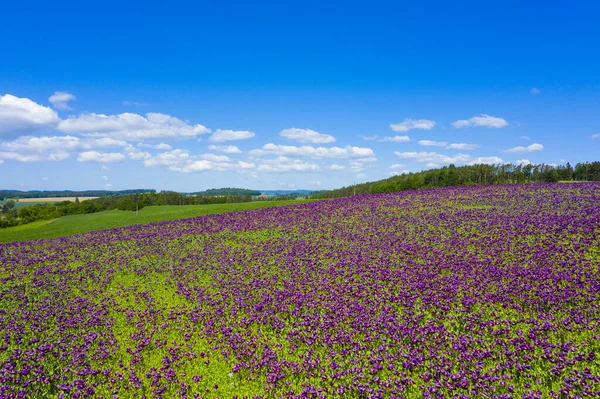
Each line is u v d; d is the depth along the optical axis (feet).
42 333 56.44
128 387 40.32
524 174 376.68
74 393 38.83
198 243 124.36
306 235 123.34
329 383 38.70
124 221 205.57
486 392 34.58
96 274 91.91
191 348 49.32
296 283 73.26
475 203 163.63
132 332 55.72
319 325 52.60
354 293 64.44
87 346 50.55
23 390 38.99
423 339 45.34
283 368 42.16
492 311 52.70
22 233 190.49
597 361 37.73
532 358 39.22
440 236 105.09
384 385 37.19
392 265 80.23
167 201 470.39
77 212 390.42
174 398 38.37
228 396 38.50
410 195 212.02
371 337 47.06
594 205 132.26
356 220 144.77
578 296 54.60
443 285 64.90
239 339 50.08
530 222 111.45
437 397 34.45
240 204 257.55
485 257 81.51
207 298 68.85
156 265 97.25
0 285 87.30
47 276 92.84
